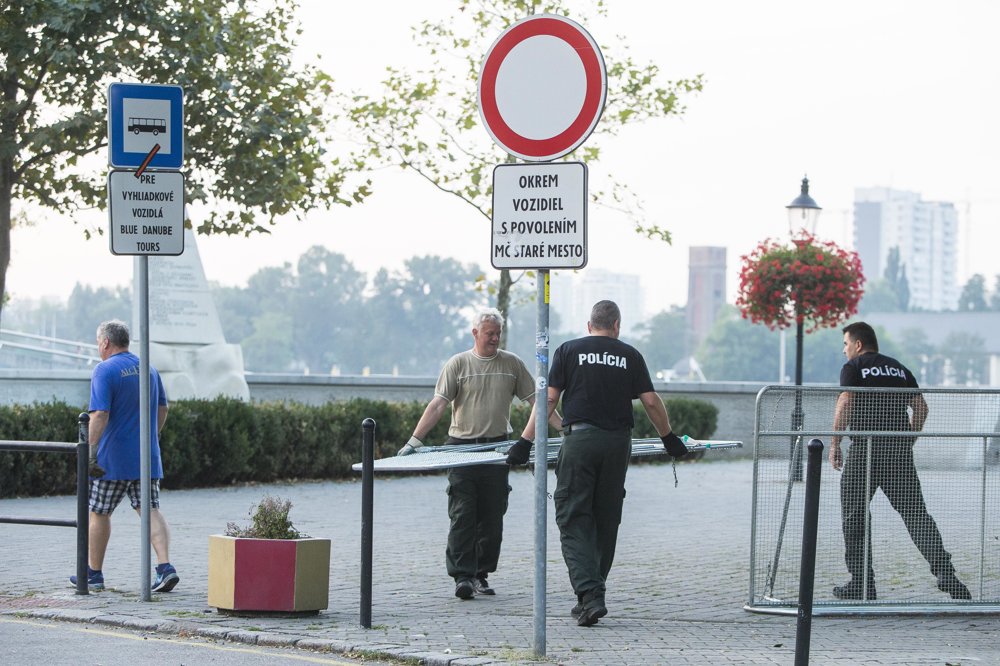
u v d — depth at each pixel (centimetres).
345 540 2692
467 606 1933
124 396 2003
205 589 2025
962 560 1973
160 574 1984
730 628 1794
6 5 3309
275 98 3672
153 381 2033
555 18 1512
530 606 1944
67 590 1984
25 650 1548
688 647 1631
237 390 5178
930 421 1973
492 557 2056
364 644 1577
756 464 1944
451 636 1667
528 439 1833
